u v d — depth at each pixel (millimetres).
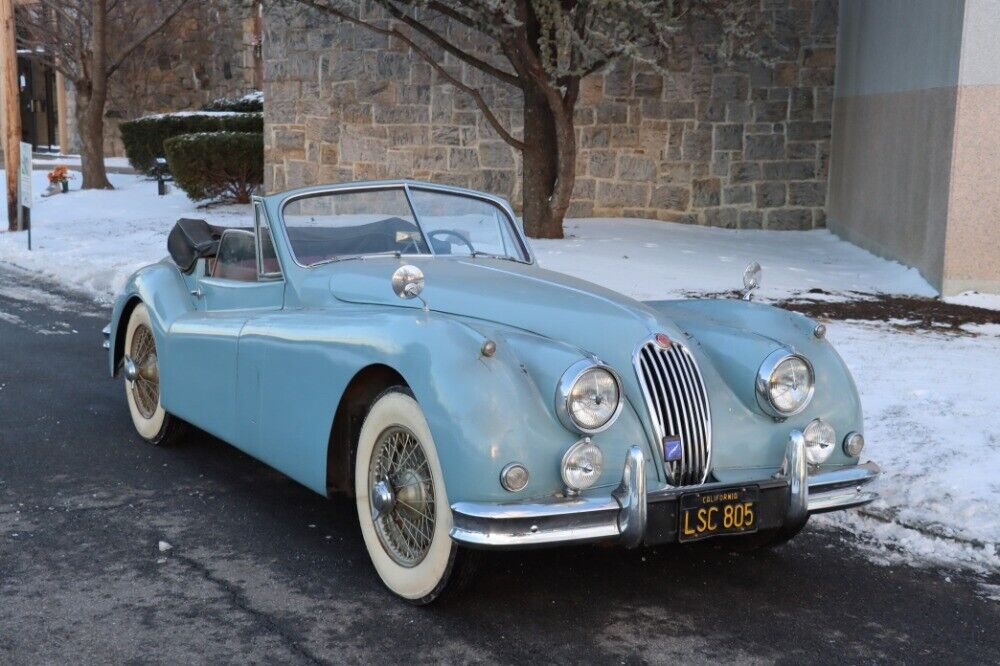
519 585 4059
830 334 8570
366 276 4512
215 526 4613
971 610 3941
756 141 15531
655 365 3881
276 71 17031
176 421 5691
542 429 3506
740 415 4039
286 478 5340
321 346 4098
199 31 26562
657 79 15594
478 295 4242
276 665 3355
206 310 5430
